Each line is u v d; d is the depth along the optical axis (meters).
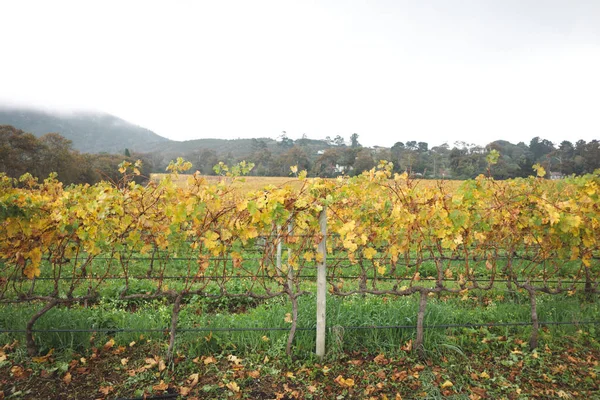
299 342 3.97
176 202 4.13
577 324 4.54
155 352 3.90
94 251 3.80
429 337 4.10
